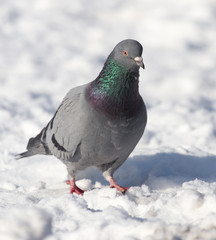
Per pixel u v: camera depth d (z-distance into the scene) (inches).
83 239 245.1
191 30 1040.8
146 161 435.8
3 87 725.9
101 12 1128.8
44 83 761.0
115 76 355.9
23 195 350.3
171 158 441.1
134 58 352.5
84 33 1012.5
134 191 354.0
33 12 1080.2
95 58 888.3
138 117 364.2
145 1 1179.3
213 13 1109.7
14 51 889.5
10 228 210.2
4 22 1015.6
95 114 356.5
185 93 783.7
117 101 354.6
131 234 244.1
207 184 359.3
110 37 1002.7
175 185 382.9
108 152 368.2
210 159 441.1
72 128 366.3
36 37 964.0
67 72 818.2
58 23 1042.7
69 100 378.9
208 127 589.6
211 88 806.5
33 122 576.4
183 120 625.0
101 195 328.5
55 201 292.0
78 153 374.6
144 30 1051.3
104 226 251.4
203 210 291.0
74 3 1148.5
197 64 910.4
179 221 281.4
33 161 451.5
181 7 1136.8
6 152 478.3
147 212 291.7
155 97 754.8
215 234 233.6
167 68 887.1
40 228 212.8
